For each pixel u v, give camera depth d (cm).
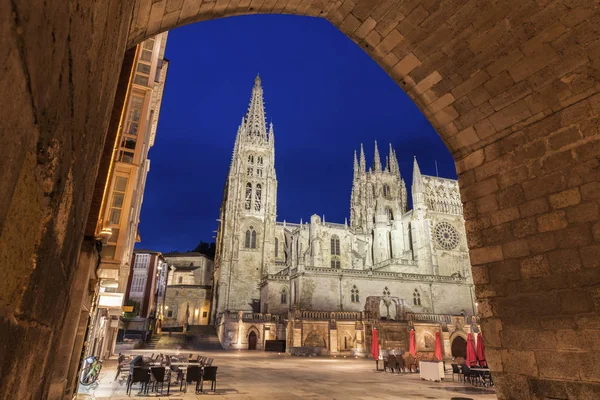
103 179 1203
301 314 5328
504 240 1102
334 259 8206
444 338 5469
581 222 942
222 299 7431
